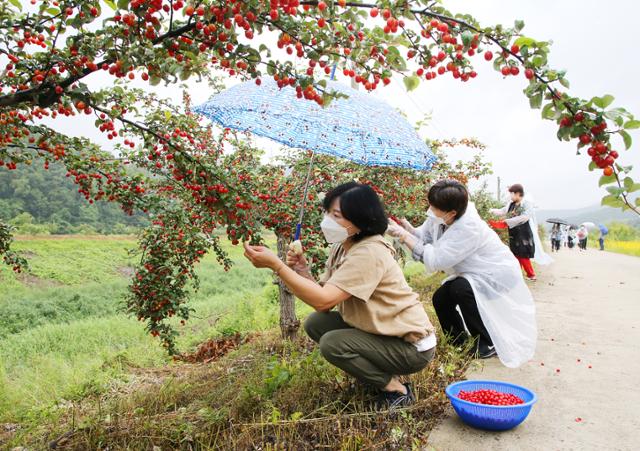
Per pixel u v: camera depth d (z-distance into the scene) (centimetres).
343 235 252
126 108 334
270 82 342
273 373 302
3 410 440
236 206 289
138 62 207
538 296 711
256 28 211
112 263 2259
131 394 423
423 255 373
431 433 255
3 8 278
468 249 360
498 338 352
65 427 314
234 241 292
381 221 252
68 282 1850
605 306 628
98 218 4250
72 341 837
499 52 191
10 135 343
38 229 3275
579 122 175
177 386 382
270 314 817
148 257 488
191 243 454
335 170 531
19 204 3872
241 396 293
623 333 475
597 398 306
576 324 517
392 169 570
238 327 785
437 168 756
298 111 302
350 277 243
